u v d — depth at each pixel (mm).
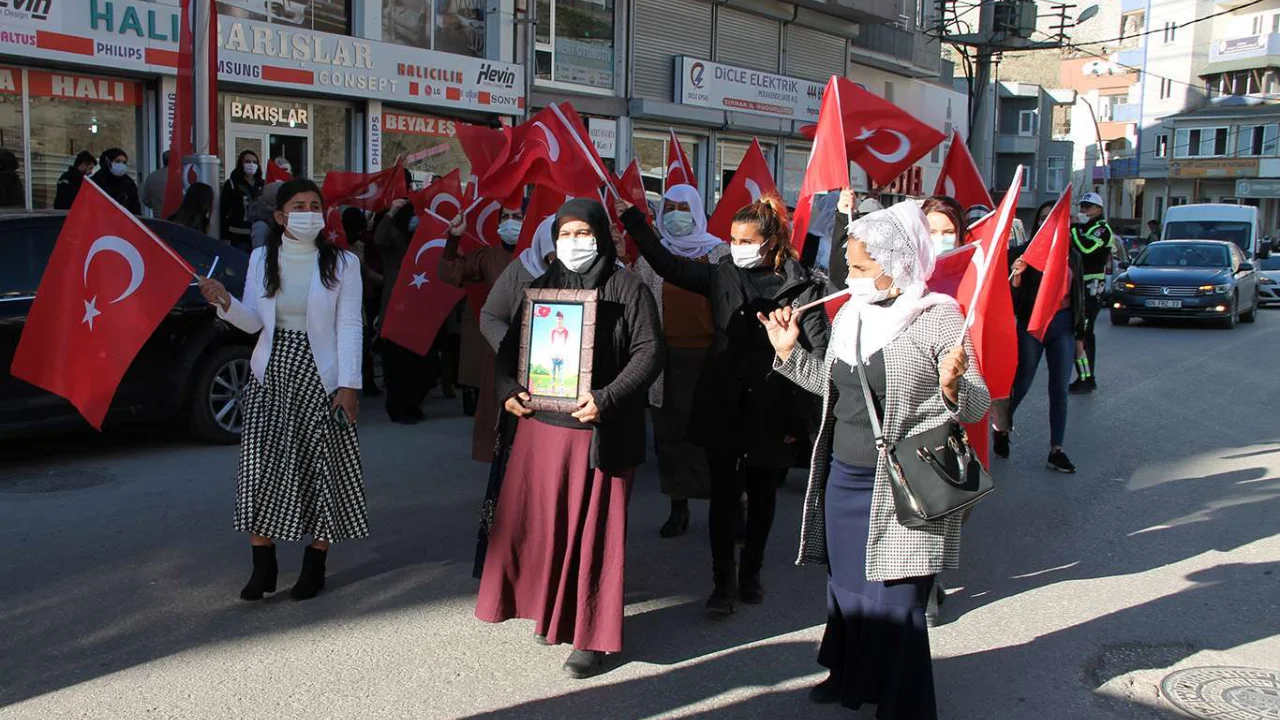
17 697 4199
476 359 7574
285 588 5449
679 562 6055
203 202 10461
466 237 8289
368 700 4238
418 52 17516
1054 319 8172
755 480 5328
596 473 4445
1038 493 7641
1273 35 60594
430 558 5969
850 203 5145
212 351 8461
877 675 3922
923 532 3777
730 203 8227
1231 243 22047
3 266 7496
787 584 5711
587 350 4355
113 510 6688
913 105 34938
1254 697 4414
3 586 5375
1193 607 5438
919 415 3840
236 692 4281
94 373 5055
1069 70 70875
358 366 5199
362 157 17266
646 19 22828
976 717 4223
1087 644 4961
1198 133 62812
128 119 14438
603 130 21953
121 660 4559
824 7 27391
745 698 4320
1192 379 13438
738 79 24922
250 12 15266
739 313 5113
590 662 4500
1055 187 57719
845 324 3982
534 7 19750
